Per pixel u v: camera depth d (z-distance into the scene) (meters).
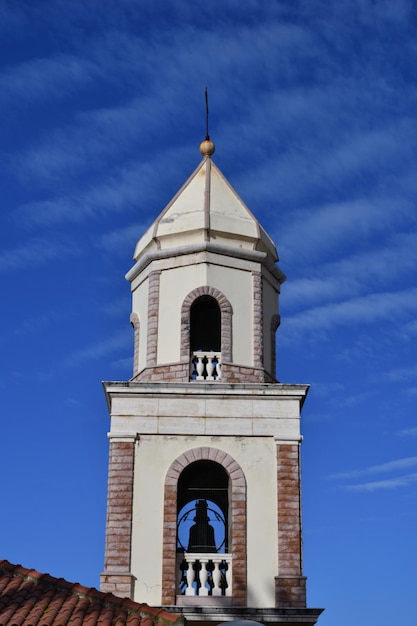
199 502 38.84
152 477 37.75
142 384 38.53
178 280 40.16
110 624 29.22
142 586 36.44
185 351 39.16
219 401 38.59
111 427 38.25
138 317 40.97
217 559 37.03
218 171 42.66
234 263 40.41
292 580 36.56
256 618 35.75
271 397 38.69
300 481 37.78
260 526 37.25
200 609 35.75
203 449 38.06
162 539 37.00
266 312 40.81
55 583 31.34
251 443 38.22
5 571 32.16
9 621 28.83
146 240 41.38
